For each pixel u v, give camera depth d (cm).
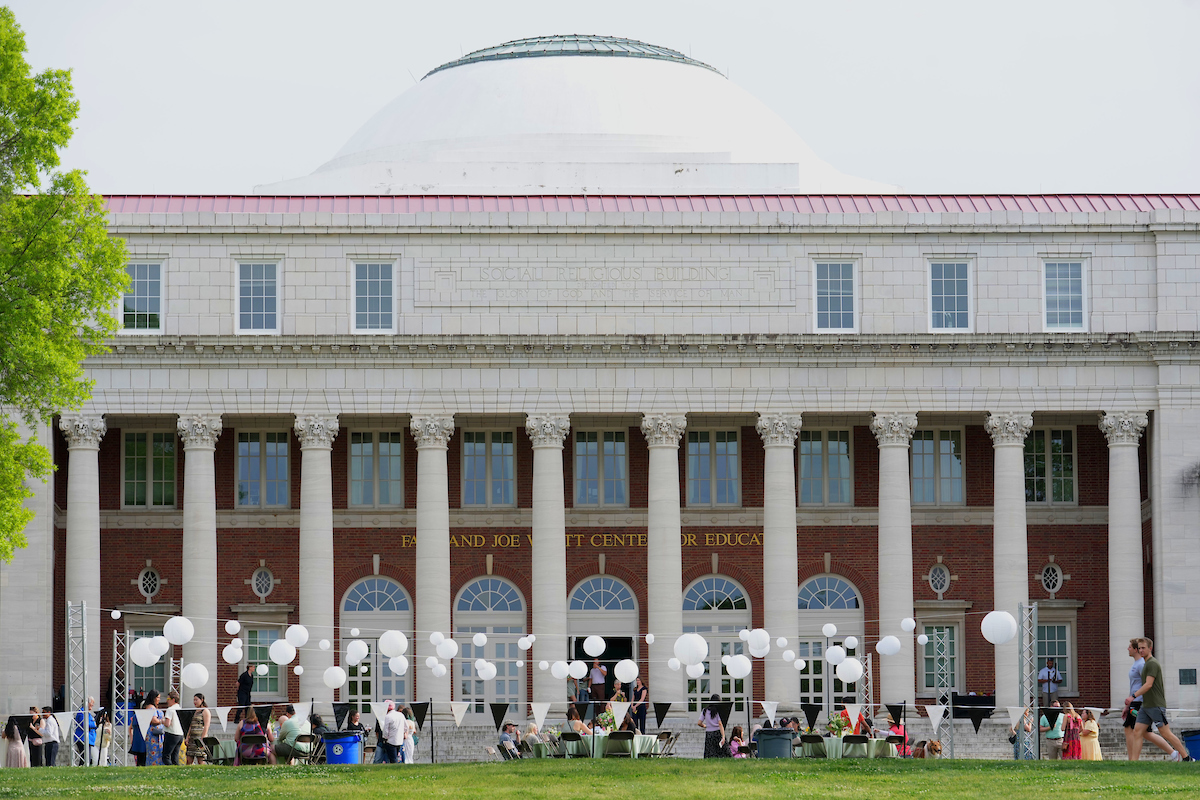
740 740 5306
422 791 3688
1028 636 5656
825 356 6481
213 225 6506
